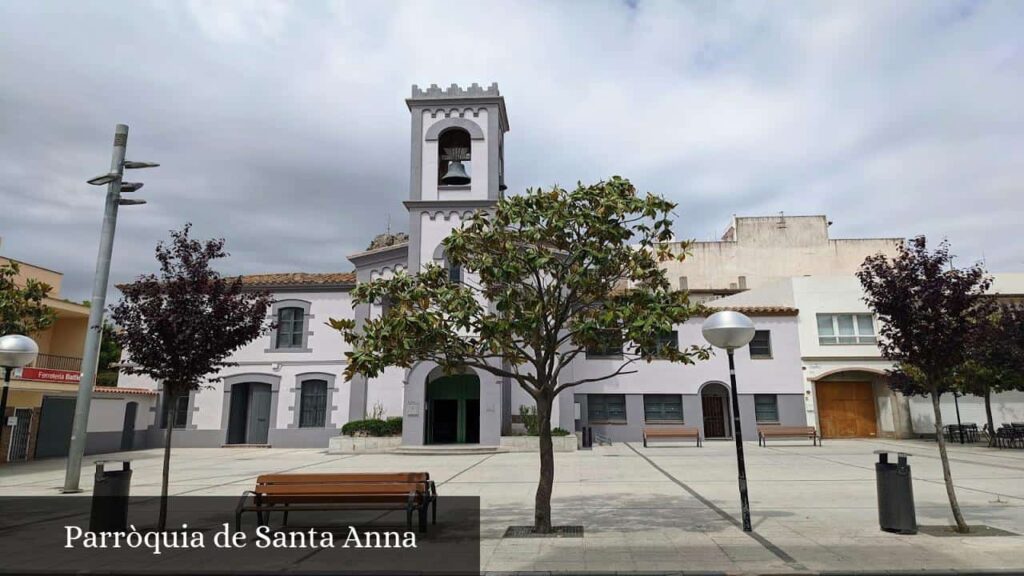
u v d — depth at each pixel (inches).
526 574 275.6
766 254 1609.3
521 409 931.3
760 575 271.4
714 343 380.5
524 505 448.8
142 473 677.9
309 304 1084.5
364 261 1084.5
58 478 662.5
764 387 1106.7
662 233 370.0
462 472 650.8
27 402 866.8
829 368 1112.2
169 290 386.3
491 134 975.6
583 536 344.5
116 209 593.0
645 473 631.2
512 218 363.3
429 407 984.9
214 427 1050.1
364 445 905.5
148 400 1067.3
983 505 431.8
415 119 987.9
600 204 359.6
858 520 383.9
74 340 1051.9
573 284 356.5
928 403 1103.6
